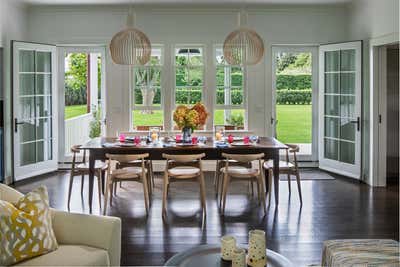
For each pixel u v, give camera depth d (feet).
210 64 24.91
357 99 22.47
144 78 25.17
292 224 15.11
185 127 18.48
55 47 24.25
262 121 25.35
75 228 9.04
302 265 11.51
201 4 23.70
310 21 24.91
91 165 16.99
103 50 25.22
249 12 24.79
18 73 22.16
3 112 21.68
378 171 21.35
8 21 21.90
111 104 24.85
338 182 22.18
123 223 15.24
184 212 16.63
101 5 24.02
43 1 22.85
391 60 23.45
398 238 13.64
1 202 8.10
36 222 8.21
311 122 26.09
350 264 8.46
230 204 17.80
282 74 26.09
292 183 21.88
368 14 21.77
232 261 7.57
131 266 11.48
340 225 14.98
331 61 24.36
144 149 17.03
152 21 24.66
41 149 24.12
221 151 17.25
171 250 12.62
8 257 7.74
